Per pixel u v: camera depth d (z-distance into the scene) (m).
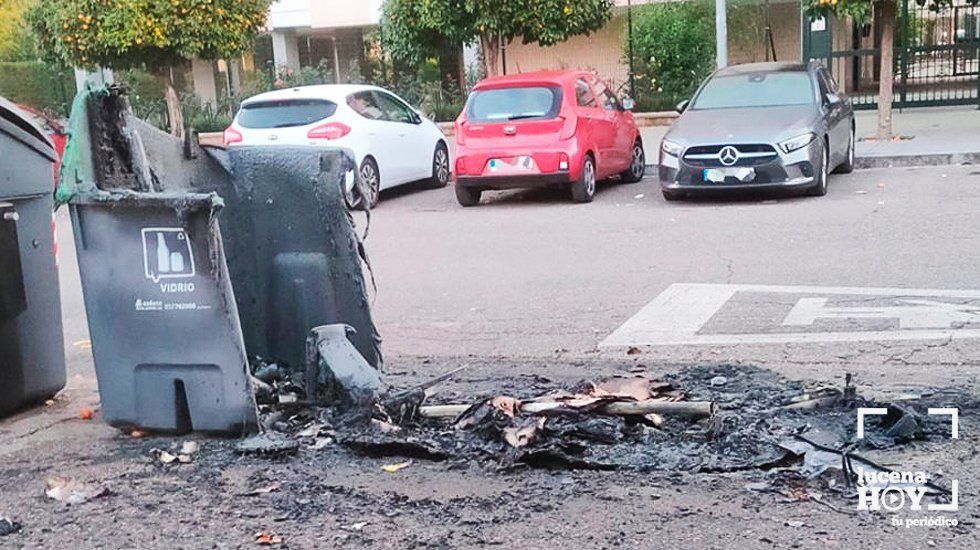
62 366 6.32
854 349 6.58
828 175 14.08
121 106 5.32
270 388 5.64
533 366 6.65
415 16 18.23
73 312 9.25
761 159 12.68
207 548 4.13
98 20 18.53
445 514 4.33
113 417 5.41
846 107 14.59
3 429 5.79
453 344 7.43
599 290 8.84
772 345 6.80
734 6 23.66
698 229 11.38
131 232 5.13
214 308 5.11
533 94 14.02
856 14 15.71
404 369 6.75
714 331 7.26
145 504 4.59
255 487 4.71
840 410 5.32
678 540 4.00
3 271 5.85
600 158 14.48
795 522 4.10
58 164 6.57
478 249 11.21
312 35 28.16
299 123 14.66
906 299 7.77
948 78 21.06
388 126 15.45
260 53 28.34
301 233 5.96
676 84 22.77
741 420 5.23
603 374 6.32
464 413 5.30
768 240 10.46
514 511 4.32
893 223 10.83
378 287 9.59
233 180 6.02
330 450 5.09
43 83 26.38
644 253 10.30
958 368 6.05
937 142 16.17
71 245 13.01
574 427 5.11
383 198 16.08
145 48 19.03
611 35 25.08
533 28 17.77
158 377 5.29
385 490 4.60
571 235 11.65
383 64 26.50
